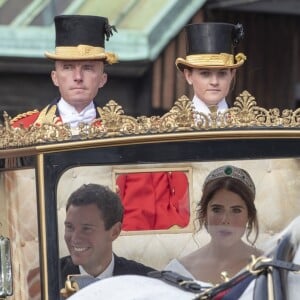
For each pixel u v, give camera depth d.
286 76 52.19
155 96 48.09
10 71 47.25
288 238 19.38
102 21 25.78
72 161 20.77
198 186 21.12
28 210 21.38
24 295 21.59
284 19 52.19
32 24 47.84
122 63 47.44
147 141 20.89
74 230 20.78
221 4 48.91
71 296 19.95
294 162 21.23
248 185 21.17
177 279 20.03
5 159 22.28
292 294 19.05
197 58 25.69
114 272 21.00
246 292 19.36
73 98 25.58
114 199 20.92
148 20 48.19
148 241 21.16
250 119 21.08
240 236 21.19
